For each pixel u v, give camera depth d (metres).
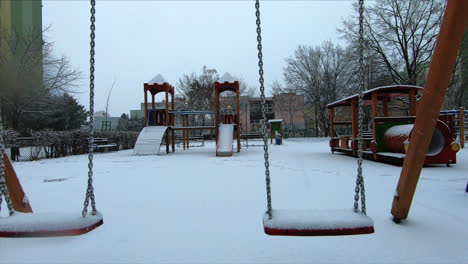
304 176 5.73
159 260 2.12
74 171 7.29
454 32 2.42
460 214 3.05
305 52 29.42
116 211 3.38
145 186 4.95
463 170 6.18
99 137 15.69
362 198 2.33
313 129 39.12
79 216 2.33
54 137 12.07
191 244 2.38
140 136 12.98
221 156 10.95
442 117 10.50
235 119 14.92
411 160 2.64
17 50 19.34
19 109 19.91
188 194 4.23
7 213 3.39
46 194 4.48
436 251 2.20
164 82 13.87
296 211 2.36
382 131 8.25
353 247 2.29
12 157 11.02
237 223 2.88
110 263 2.09
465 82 19.88
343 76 27.94
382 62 20.53
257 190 4.42
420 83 22.91
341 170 6.55
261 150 14.00
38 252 2.30
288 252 2.22
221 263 2.05
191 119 34.19
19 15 21.98
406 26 19.39
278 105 35.91
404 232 2.57
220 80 13.14
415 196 3.85
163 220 3.01
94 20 2.70
